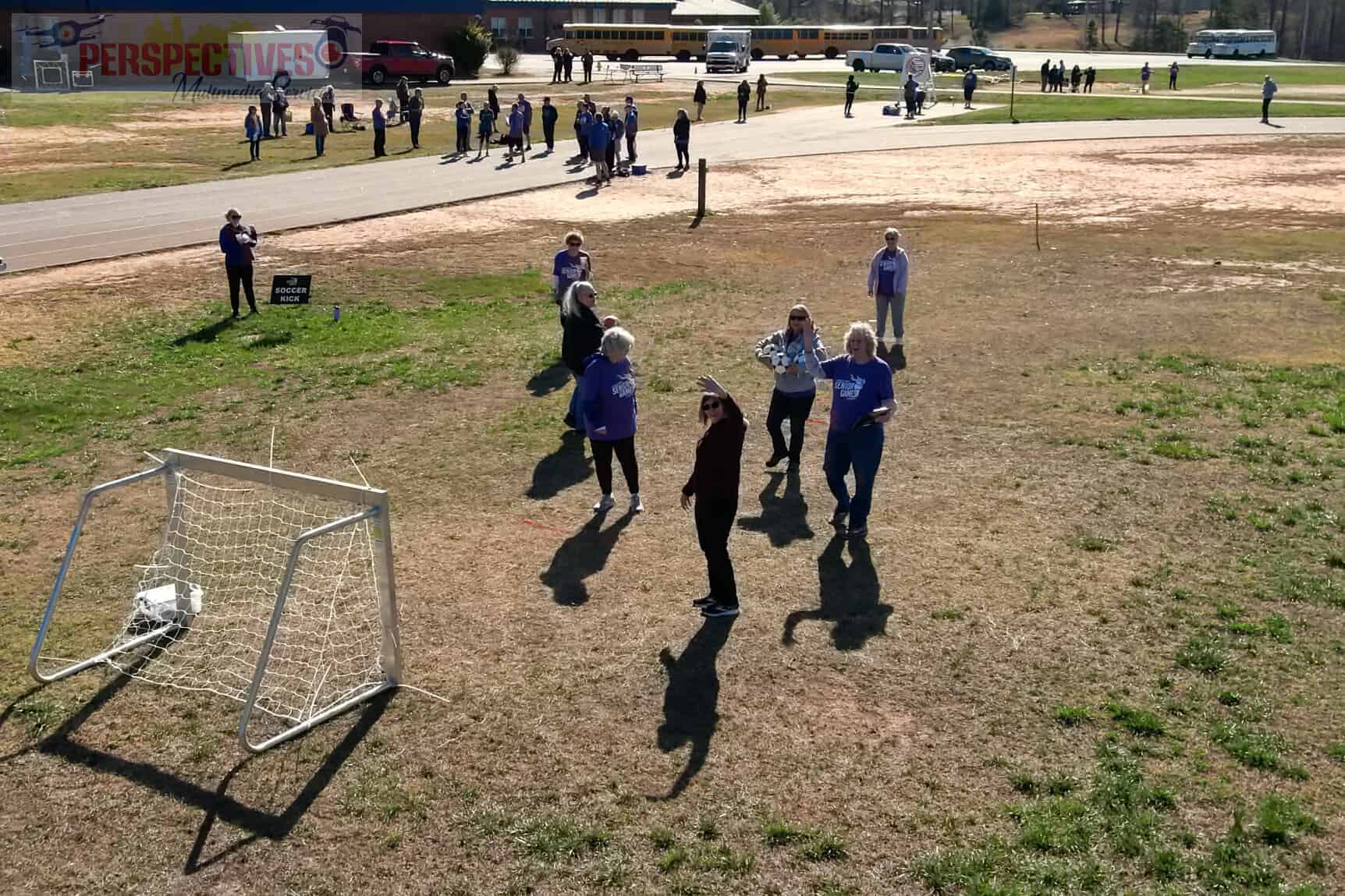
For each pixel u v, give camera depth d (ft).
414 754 22.15
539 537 32.27
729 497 26.45
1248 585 28.58
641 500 34.78
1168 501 34.06
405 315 59.72
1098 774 20.97
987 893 18.03
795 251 76.59
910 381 46.91
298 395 46.01
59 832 20.07
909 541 31.53
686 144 111.55
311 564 30.50
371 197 95.61
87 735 22.95
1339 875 18.33
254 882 18.78
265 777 21.52
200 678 25.12
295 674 25.11
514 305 62.08
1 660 25.77
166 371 49.29
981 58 263.90
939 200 97.09
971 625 26.71
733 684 24.35
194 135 137.59
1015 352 50.90
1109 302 61.11
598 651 25.86
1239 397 43.86
